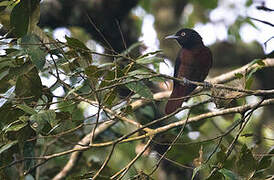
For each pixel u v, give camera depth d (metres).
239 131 8.64
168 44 17.23
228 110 9.05
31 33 7.79
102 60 14.20
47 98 8.36
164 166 13.98
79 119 8.64
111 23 14.62
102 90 8.19
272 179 8.27
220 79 11.99
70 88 8.23
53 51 8.34
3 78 8.46
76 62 8.39
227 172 8.00
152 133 8.88
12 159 8.43
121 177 8.23
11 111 8.12
